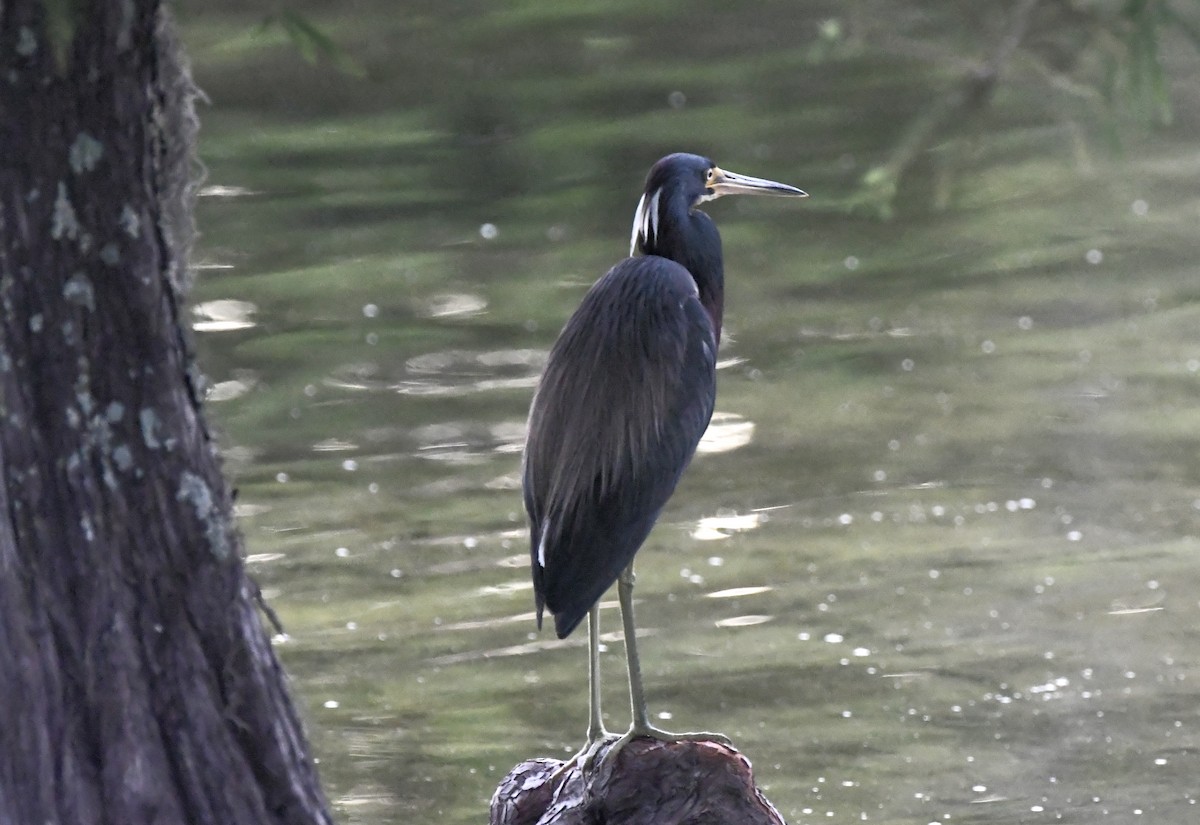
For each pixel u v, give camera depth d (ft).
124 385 21.54
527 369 62.54
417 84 102.22
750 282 72.28
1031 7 24.48
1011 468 53.21
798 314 68.28
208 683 22.07
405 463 54.75
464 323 67.46
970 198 81.66
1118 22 23.95
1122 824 33.83
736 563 47.47
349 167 88.74
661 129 92.53
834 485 52.54
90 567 21.49
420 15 114.83
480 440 56.54
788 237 77.77
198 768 21.94
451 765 36.78
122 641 21.58
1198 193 80.94
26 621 21.33
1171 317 66.28
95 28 20.66
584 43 109.29
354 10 115.96
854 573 46.52
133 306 21.45
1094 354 62.85
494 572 47.09
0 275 21.04
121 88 21.04
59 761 21.44
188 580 21.93
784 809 34.53
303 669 41.55
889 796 35.14
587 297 28.40
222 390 60.75
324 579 46.83
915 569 46.62
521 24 113.19
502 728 38.58
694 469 54.29
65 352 21.22
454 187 85.30
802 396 60.03
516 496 52.24
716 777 25.58
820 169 85.05
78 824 21.42
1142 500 50.55
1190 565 46.29
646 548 48.78
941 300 69.46
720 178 30.58
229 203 83.76
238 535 22.62
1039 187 82.28
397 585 46.37
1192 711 38.83
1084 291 69.67
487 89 100.94
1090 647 41.96
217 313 68.80
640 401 27.50
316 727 38.52
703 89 99.76
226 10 111.75
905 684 40.42
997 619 43.65
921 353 63.77
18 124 20.76
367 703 39.86
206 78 102.73
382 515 50.85
